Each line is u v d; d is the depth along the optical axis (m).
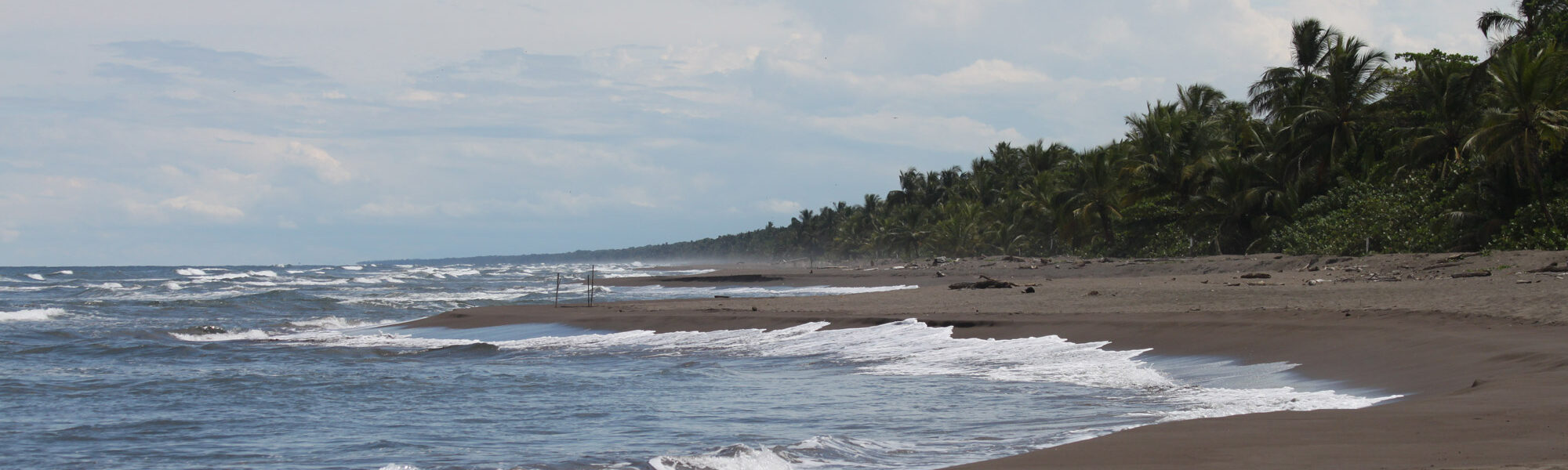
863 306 25.03
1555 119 31.23
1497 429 7.05
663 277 70.88
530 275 100.00
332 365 18.17
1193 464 6.54
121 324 29.25
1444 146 37.81
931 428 9.76
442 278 84.81
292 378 15.77
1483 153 32.78
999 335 18.03
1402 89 43.66
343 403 13.11
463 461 8.98
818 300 29.31
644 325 23.53
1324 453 6.62
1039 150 76.25
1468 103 36.91
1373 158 42.31
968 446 8.55
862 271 60.72
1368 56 42.16
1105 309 20.92
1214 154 49.34
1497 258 27.38
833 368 15.70
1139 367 13.97
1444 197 35.38
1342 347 13.40
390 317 32.75
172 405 13.14
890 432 9.62
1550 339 11.91
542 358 18.88
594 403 12.67
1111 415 10.09
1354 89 42.72
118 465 9.36
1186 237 49.66
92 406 13.16
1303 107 43.19
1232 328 15.70
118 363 18.84
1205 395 11.33
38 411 12.71
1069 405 11.02
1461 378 10.54
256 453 9.81
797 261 156.38
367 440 10.34
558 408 12.30
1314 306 18.23
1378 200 36.78
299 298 39.88
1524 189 33.50
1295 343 14.12
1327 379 11.77
